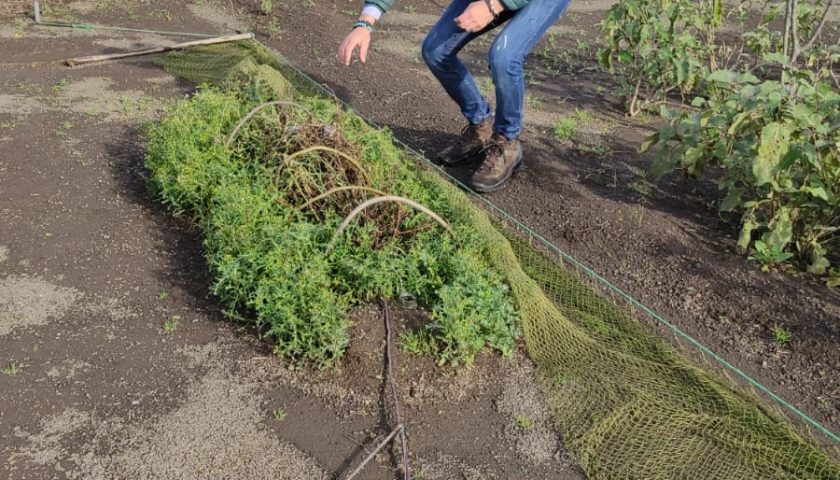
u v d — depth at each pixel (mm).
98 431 3004
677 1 6145
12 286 3838
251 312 3691
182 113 5133
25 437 2959
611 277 4184
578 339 3512
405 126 5941
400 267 3689
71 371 3311
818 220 4199
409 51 7793
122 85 6594
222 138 4727
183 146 4613
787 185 4117
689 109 6438
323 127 4398
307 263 3611
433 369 3334
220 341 3523
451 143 5664
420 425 3080
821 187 4008
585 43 8086
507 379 3332
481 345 3365
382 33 8367
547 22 4547
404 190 4301
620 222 4629
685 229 4574
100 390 3209
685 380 3324
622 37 6211
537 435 3062
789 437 3014
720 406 3170
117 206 4621
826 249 4270
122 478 2799
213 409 3129
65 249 4160
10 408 3096
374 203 3867
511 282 3688
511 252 3977
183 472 2832
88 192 4754
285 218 4016
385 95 6543
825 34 8445
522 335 3570
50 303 3734
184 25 8438
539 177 5168
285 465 2881
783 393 3396
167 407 3135
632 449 2994
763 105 4145
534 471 2902
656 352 3504
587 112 6359
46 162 5098
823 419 3260
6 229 4305
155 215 4555
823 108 4242
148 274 3992
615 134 5918
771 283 4059
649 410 3152
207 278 3988
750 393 3340
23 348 3434
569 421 3123
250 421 3078
